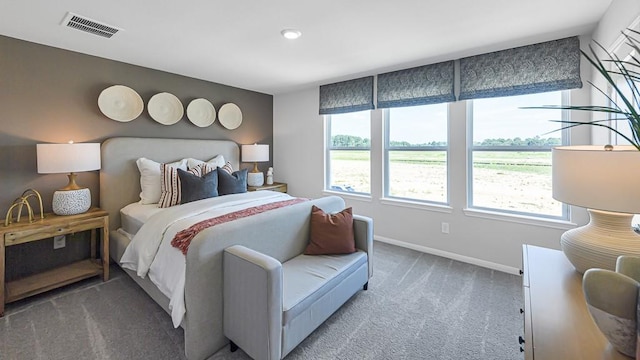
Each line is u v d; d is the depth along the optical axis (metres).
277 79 3.91
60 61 2.72
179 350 1.77
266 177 4.88
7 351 1.74
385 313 2.16
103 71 3.00
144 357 1.70
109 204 2.98
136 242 2.26
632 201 1.03
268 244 2.10
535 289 1.16
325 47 2.72
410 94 3.40
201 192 2.95
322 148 4.38
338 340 1.86
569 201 1.17
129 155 3.11
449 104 3.18
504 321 2.06
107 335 1.89
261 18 2.14
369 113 3.95
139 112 3.24
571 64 2.45
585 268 1.22
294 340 1.66
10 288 2.28
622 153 1.04
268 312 1.50
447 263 3.10
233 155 4.21
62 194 2.50
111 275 2.78
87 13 2.05
